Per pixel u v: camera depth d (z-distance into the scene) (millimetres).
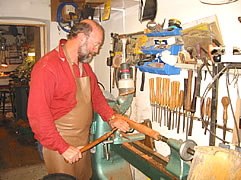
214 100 1255
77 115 1564
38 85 1345
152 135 1369
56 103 1500
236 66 1099
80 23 1472
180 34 1518
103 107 1798
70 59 1513
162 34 1644
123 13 2506
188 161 1261
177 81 1756
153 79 1984
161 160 1438
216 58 1154
